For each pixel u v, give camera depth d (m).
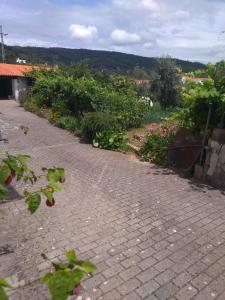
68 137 12.08
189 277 3.52
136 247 4.12
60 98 16.56
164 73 21.22
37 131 13.12
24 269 3.62
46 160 8.70
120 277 3.49
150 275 3.54
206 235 4.49
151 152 8.90
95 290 3.27
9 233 4.45
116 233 4.50
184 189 6.39
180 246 4.17
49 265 3.70
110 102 14.28
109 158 9.05
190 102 7.22
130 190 6.30
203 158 7.06
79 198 5.82
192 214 5.19
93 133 11.05
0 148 10.04
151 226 4.73
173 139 8.27
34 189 6.22
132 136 11.70
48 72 23.47
